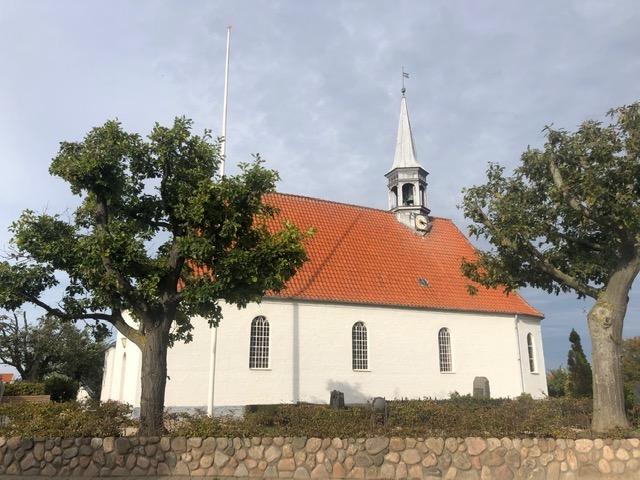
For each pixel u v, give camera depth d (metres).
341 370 26.88
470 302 31.83
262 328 25.83
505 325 32.59
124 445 11.77
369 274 30.09
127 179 13.52
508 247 16.33
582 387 31.28
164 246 14.51
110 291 12.72
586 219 15.20
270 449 11.84
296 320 26.50
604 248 15.98
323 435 12.05
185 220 13.09
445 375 29.77
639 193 14.32
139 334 13.51
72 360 45.22
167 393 23.02
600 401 14.31
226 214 12.47
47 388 33.66
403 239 34.41
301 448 11.84
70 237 13.21
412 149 37.53
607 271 16.25
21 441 11.80
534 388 32.81
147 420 12.44
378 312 28.78
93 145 12.84
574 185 14.74
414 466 11.59
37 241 12.77
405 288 30.41
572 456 11.76
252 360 25.20
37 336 42.84
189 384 23.47
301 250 12.80
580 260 16.67
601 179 14.34
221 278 12.36
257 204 13.12
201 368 23.88
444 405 14.42
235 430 12.33
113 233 12.42
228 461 11.78
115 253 12.09
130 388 24.53
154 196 14.05
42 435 11.88
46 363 44.91
